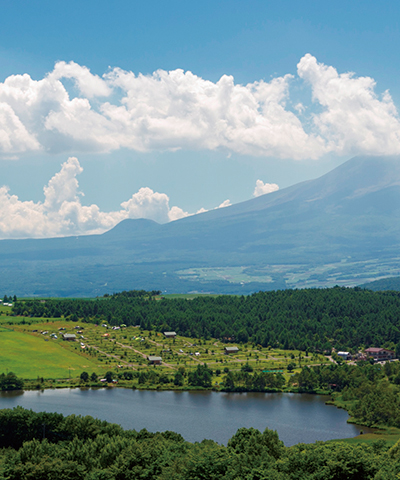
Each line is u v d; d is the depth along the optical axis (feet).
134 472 419.74
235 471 406.82
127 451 444.96
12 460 436.35
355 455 417.69
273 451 469.16
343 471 401.90
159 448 464.24
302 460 417.28
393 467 409.08
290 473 405.80
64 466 425.69
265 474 395.96
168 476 405.59
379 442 553.23
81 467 428.15
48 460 438.40
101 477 414.00
